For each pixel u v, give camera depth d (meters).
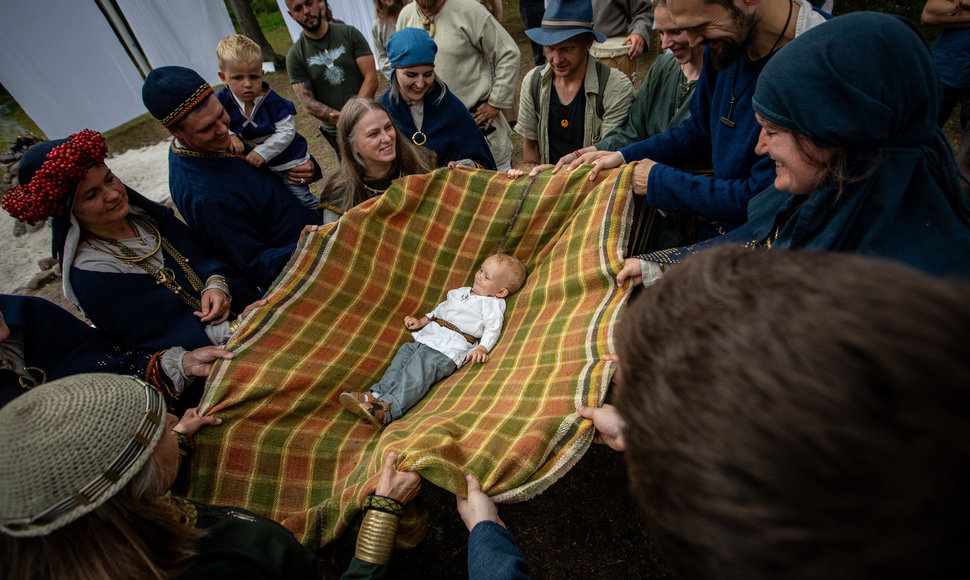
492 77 4.02
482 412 1.97
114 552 0.84
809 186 1.25
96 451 0.81
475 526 1.29
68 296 2.10
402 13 4.07
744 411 0.36
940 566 0.29
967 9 2.65
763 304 0.41
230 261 2.62
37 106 7.30
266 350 2.16
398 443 1.79
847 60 1.03
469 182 2.64
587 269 2.17
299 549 1.24
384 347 2.54
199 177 2.57
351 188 2.72
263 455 1.99
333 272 2.38
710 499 0.38
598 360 1.80
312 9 4.04
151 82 2.29
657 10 2.39
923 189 1.15
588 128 3.25
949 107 2.95
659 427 0.44
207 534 1.04
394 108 3.25
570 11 2.78
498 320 2.55
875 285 0.37
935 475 0.28
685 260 0.54
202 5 8.54
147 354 2.15
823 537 0.32
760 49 1.63
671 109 2.70
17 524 0.76
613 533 2.28
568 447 1.59
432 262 2.68
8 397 1.88
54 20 7.08
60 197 1.87
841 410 0.31
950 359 0.30
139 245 2.24
